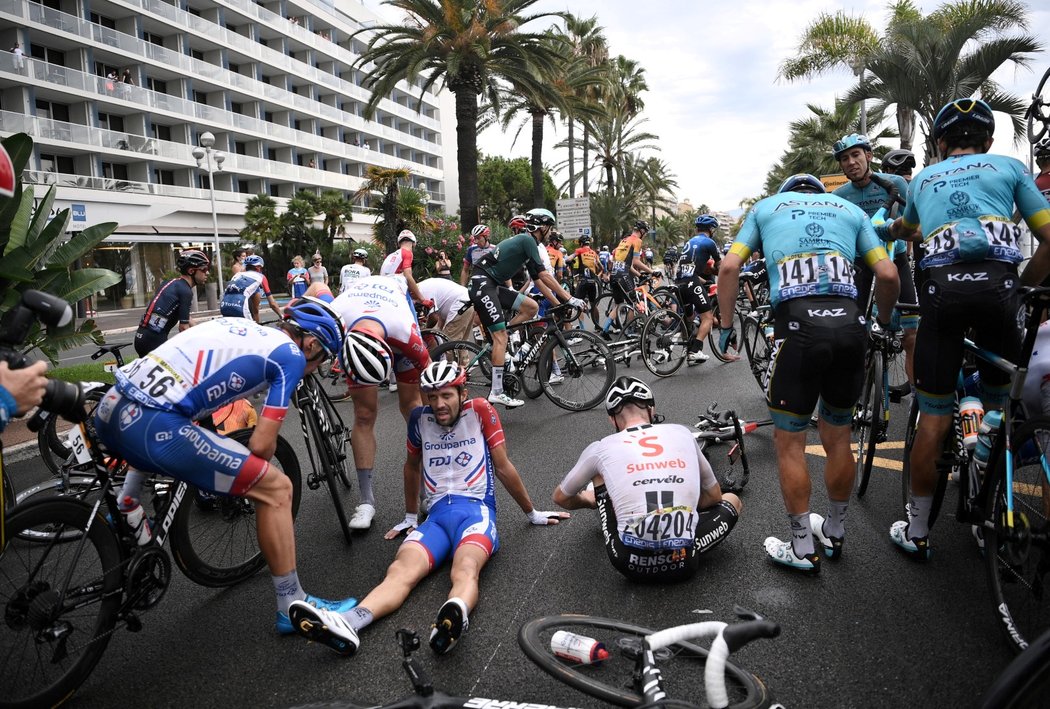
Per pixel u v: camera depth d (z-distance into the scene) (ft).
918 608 9.44
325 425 14.58
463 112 68.69
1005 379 10.45
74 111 111.34
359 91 185.68
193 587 11.64
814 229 10.25
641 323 33.06
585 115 92.07
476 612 10.05
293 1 162.91
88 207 102.01
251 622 10.30
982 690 7.66
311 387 14.97
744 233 11.01
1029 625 8.05
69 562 8.53
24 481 18.44
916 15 64.90
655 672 6.39
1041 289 8.05
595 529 12.80
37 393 7.30
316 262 55.62
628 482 10.39
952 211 9.96
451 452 11.83
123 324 78.64
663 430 10.90
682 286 27.81
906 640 8.71
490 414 12.18
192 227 121.70
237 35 143.02
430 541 10.88
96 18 119.44
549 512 13.41
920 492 10.57
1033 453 7.98
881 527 12.14
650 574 10.34
